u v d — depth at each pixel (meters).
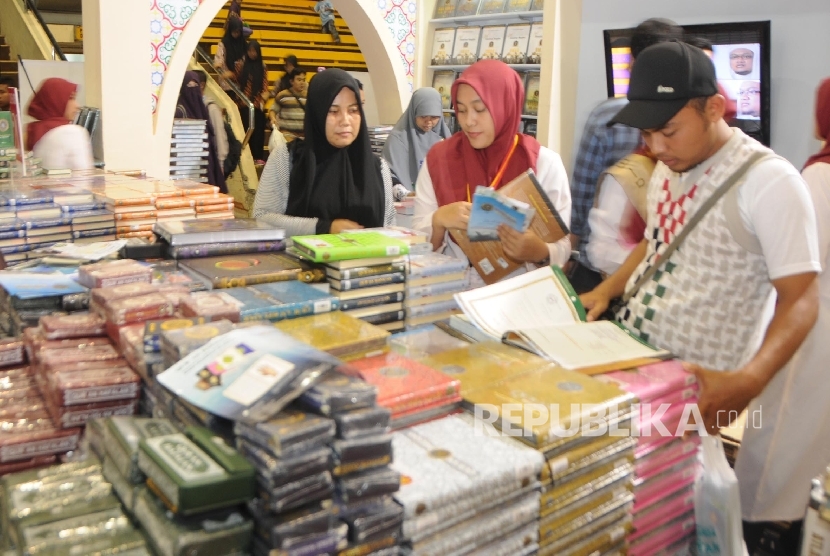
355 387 1.04
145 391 1.35
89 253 1.96
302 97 7.50
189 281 1.69
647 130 1.60
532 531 1.18
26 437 1.29
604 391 1.31
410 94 6.02
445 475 1.08
